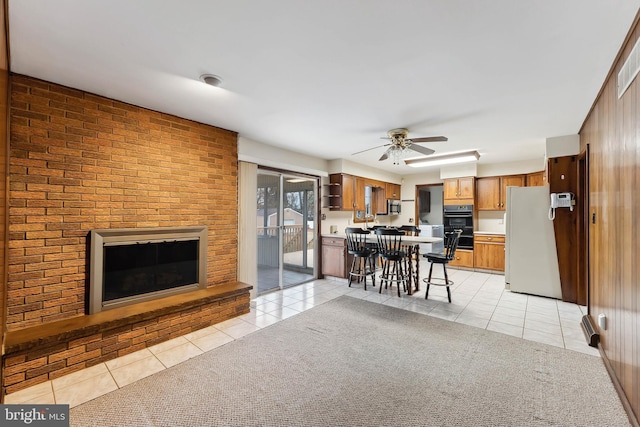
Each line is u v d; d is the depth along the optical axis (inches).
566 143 156.9
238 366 93.2
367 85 98.0
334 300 162.7
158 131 120.5
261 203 179.2
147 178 116.9
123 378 86.7
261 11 61.9
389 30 68.7
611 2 58.9
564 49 76.3
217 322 128.4
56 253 94.7
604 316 95.3
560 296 162.2
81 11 61.5
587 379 85.2
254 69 87.4
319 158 219.6
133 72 88.6
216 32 69.5
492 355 99.7
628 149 72.2
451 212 254.7
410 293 172.2
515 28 67.6
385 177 280.7
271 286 183.6
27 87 89.5
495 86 98.4
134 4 59.6
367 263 220.4
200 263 133.8
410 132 152.5
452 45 74.7
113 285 107.5
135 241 112.3
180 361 96.3
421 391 80.1
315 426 67.6
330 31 69.1
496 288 187.3
